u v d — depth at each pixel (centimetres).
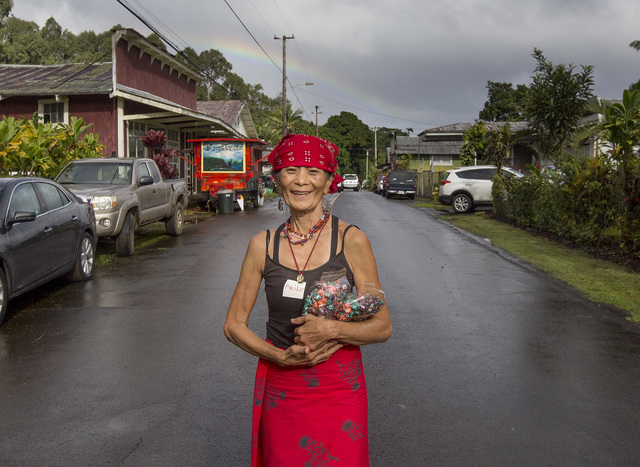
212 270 986
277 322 235
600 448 368
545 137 2033
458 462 349
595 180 1162
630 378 491
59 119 2111
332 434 223
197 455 357
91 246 923
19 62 5884
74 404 433
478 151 3622
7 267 654
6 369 509
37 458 353
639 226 1031
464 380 483
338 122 10125
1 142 1177
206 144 2242
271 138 6184
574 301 771
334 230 236
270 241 237
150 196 1276
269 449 231
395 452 361
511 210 1780
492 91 6481
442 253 1188
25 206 736
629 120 1070
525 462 350
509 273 969
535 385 473
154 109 2245
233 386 468
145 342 586
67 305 743
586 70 1902
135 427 395
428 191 3516
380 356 542
